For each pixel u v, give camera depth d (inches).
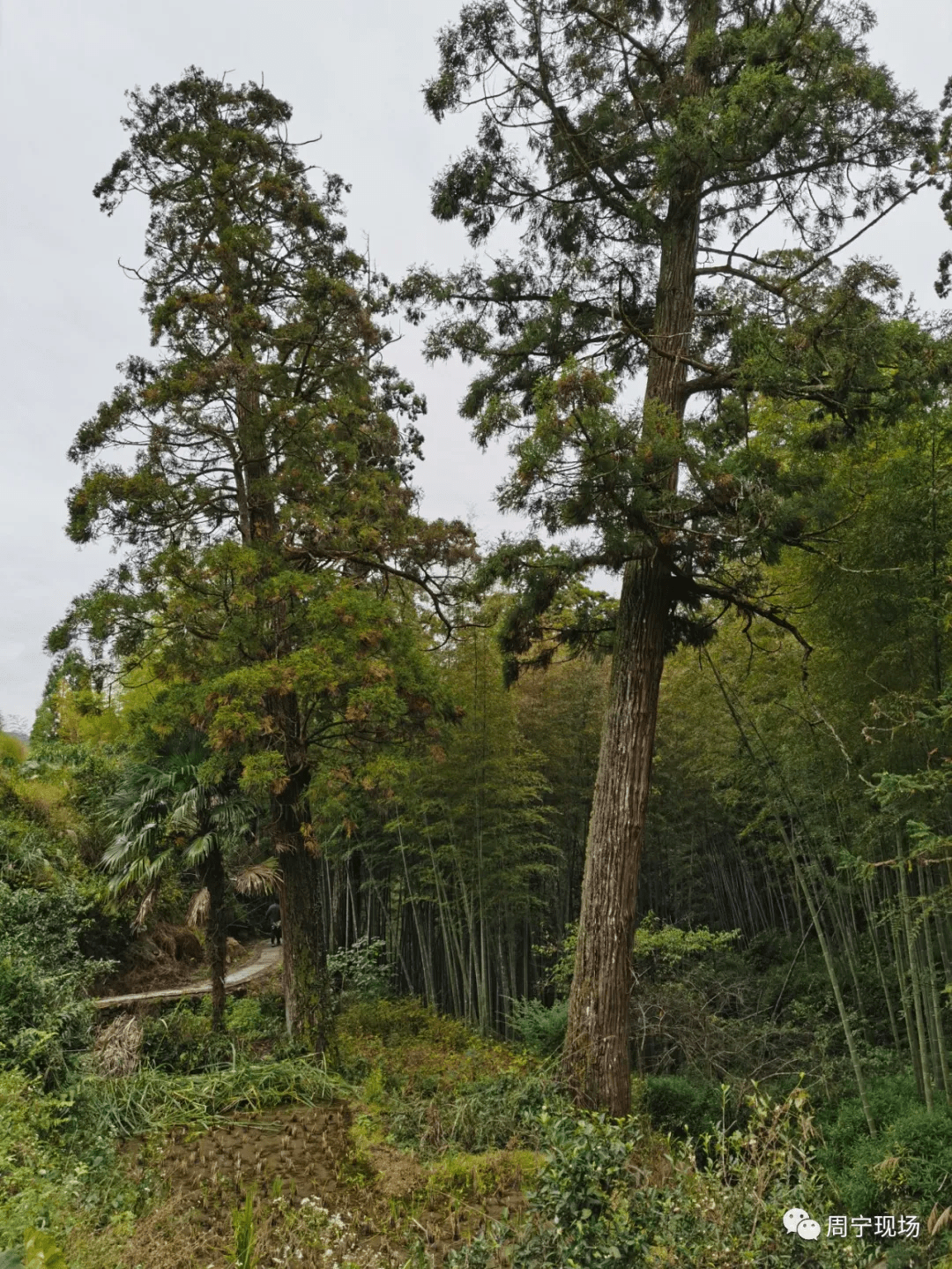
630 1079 380.2
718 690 548.4
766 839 708.0
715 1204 149.2
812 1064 462.3
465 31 397.4
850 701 398.6
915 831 293.7
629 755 380.2
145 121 546.6
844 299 325.7
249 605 457.4
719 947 644.1
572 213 436.5
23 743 661.9
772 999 596.7
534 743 719.1
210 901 478.3
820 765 441.1
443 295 421.4
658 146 358.9
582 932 373.7
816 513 329.7
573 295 423.5
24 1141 233.6
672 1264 138.3
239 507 529.0
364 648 466.3
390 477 551.8
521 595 373.4
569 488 315.3
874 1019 525.3
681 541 337.7
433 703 485.1
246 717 427.2
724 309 375.9
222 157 535.8
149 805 482.3
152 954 659.4
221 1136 332.8
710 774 643.5
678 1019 511.5
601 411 300.5
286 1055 440.5
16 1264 114.8
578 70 409.4
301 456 508.4
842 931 517.0
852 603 376.8
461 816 648.4
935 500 351.6
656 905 837.8
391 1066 470.9
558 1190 148.6
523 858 700.0
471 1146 321.4
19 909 393.1
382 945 737.0
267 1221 223.8
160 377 524.7
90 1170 251.1
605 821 377.7
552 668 751.1
